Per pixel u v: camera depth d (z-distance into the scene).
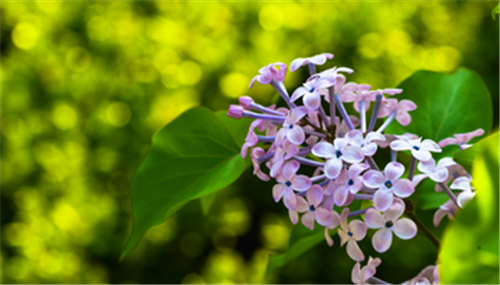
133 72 1.19
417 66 1.07
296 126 0.37
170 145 0.43
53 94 1.18
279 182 0.38
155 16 1.20
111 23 1.19
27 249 1.18
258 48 1.16
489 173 0.29
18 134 1.19
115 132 1.18
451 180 0.40
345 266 1.12
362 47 1.09
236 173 0.42
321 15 1.11
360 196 0.37
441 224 0.44
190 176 0.43
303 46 1.12
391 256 1.07
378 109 0.40
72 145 1.18
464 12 1.16
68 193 1.18
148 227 0.42
